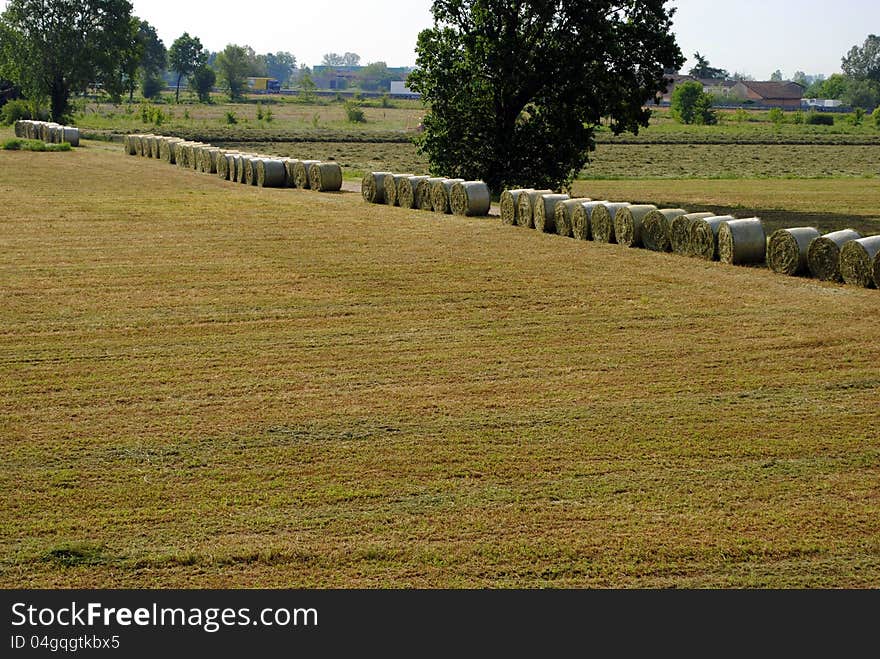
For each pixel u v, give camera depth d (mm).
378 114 172375
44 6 103250
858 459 13664
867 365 18344
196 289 25016
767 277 26500
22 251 30016
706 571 10688
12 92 119688
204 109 174250
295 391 16781
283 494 12500
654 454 13875
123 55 107938
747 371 17984
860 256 24984
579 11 46250
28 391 16672
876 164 78875
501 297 24266
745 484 12844
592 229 32906
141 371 17906
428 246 31703
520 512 12016
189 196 45188
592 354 19172
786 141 105625
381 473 13195
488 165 48750
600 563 10836
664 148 94000
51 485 12727
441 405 16031
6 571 10625
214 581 10523
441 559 10914
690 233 29641
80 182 50438
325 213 39594
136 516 11859
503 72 46406
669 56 46719
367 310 22891
